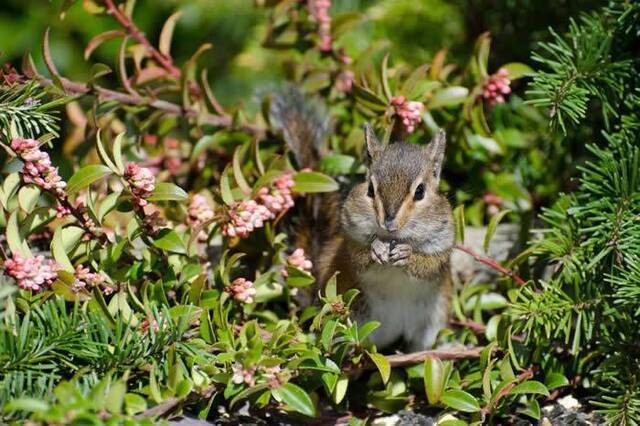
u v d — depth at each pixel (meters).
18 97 3.79
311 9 3.94
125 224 3.89
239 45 4.16
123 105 3.90
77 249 3.79
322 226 3.91
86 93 3.87
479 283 3.92
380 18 4.06
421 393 3.83
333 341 3.81
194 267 3.81
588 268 3.80
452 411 3.81
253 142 3.88
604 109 3.84
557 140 3.96
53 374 3.73
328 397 3.82
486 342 3.86
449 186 3.96
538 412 3.79
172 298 3.81
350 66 3.95
